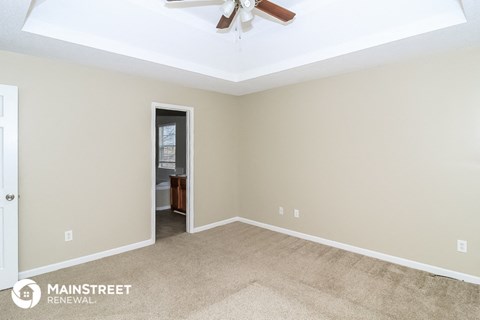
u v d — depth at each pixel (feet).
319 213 12.51
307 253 11.31
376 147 10.66
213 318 6.99
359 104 11.06
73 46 8.34
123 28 8.55
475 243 8.70
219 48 10.83
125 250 11.55
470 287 8.50
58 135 9.77
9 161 8.57
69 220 10.07
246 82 12.90
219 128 15.23
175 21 8.89
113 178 11.18
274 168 14.32
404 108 9.94
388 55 9.29
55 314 7.18
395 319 6.96
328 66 10.50
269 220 14.65
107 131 10.96
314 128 12.55
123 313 7.20
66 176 9.98
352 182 11.38
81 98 10.26
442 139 9.19
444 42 8.20
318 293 8.18
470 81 8.64
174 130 21.85
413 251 9.89
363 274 9.41
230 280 9.00
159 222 15.96
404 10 7.48
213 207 15.08
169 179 20.22
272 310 7.32
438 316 7.08
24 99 9.05
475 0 5.91
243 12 7.06
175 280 9.00
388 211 10.43
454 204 9.03
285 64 10.91
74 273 9.51
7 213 8.56
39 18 7.43
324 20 8.64
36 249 9.38
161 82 12.59
